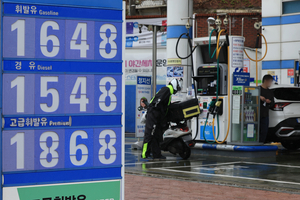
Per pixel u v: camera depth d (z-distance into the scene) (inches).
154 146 674.8
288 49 1151.0
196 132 733.3
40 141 226.7
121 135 241.4
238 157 735.7
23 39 223.0
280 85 813.9
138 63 1382.9
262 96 768.3
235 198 395.2
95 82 236.1
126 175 534.0
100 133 237.6
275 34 1169.4
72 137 232.5
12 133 221.5
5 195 219.9
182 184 467.8
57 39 228.8
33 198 224.7
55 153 229.1
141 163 653.9
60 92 229.6
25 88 223.5
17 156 222.4
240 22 1334.9
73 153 232.8
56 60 228.8
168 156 755.4
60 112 229.9
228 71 757.3
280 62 1162.6
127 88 1403.8
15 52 221.9
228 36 760.3
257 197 400.5
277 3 1163.9
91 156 236.1
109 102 238.7
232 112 754.2
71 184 231.9
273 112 793.6
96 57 236.1
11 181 221.3
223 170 579.5
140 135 899.4
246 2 1411.2
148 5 1517.0
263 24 1185.4
